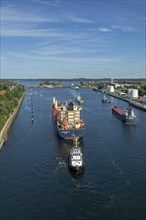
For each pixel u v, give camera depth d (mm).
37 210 99250
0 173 129000
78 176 125125
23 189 113812
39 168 134875
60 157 150750
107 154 154500
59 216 95750
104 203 103125
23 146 171375
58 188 114625
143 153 156250
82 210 99125
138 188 113688
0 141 170875
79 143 177375
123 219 93812
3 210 99250
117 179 121750
